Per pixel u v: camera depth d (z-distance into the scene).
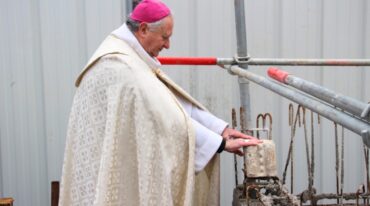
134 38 2.10
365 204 2.54
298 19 3.47
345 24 3.51
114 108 1.94
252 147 2.10
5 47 3.32
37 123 3.44
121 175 1.97
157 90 1.97
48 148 3.48
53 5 3.31
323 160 3.67
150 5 2.06
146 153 1.92
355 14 3.51
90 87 2.03
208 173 2.29
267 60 2.59
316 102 1.45
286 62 2.57
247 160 2.12
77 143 2.08
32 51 3.35
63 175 2.17
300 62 2.56
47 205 3.55
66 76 3.39
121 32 2.11
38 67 3.37
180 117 1.97
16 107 3.41
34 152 3.48
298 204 2.06
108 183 1.93
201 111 2.36
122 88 1.96
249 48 3.46
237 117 3.52
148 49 2.13
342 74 3.57
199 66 3.45
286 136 3.59
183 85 3.46
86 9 3.34
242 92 2.64
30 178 3.51
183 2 3.37
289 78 1.69
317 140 3.64
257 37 3.46
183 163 1.99
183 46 3.41
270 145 2.11
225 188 3.63
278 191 2.16
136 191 2.00
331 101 1.31
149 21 2.05
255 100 3.54
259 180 2.25
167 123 1.94
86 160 2.04
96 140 2.01
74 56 3.38
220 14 3.40
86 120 2.04
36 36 3.34
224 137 2.26
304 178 3.66
